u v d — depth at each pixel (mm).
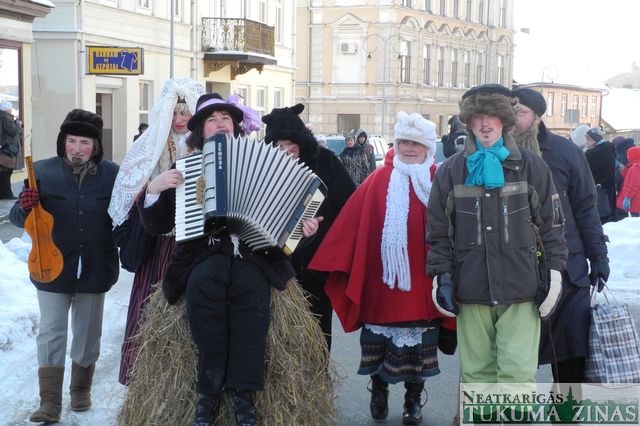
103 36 20859
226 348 4262
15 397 5867
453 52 55219
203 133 4508
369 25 48500
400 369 5285
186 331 4348
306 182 4301
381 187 5344
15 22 17266
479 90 4465
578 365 5109
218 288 4219
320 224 5516
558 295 4477
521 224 4457
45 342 5309
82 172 5312
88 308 5422
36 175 5270
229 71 27875
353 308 5355
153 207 4453
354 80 49219
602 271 5020
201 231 4203
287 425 4371
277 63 29594
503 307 4547
